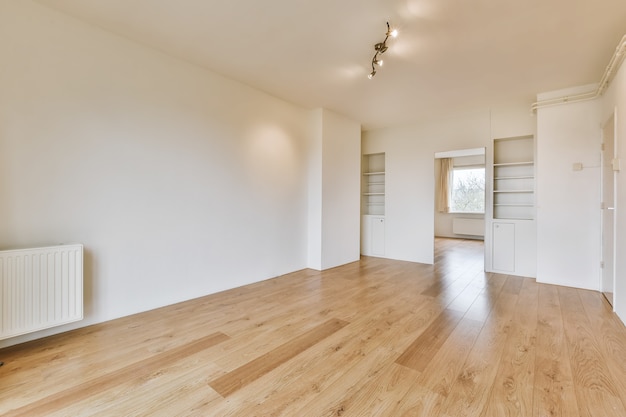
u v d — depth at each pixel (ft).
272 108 14.11
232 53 10.23
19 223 7.49
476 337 8.16
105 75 8.87
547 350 7.41
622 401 5.49
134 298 9.64
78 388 5.90
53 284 7.56
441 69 11.16
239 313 9.88
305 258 16.31
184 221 10.89
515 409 5.31
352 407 5.39
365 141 20.95
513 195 15.99
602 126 12.01
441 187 31.07
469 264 17.92
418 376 6.35
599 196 12.30
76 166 8.37
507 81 12.23
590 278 12.58
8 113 7.32
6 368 6.55
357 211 18.56
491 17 8.04
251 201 13.30
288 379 6.24
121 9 7.93
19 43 7.44
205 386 5.99
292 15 8.11
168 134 10.36
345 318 9.50
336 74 11.76
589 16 7.96
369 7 7.70
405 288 12.85
